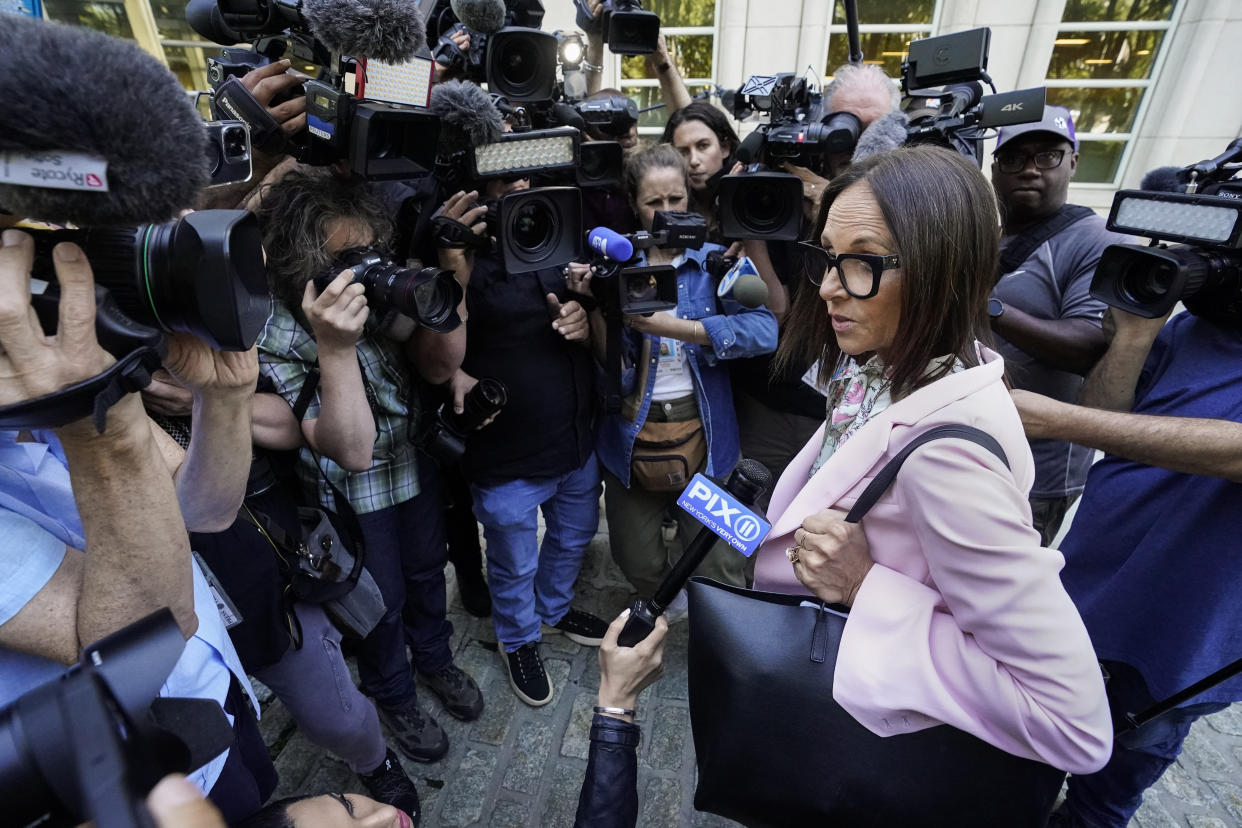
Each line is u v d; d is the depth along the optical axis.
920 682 0.82
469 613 2.74
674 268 1.82
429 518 2.02
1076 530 1.67
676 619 2.62
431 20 1.94
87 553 0.65
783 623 0.93
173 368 0.81
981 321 0.95
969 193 0.86
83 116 0.43
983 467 0.80
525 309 1.94
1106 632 1.55
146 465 0.64
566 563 2.37
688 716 2.24
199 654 0.94
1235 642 1.33
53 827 0.43
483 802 1.99
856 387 1.17
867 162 0.94
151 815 0.36
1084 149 6.15
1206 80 5.51
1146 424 1.25
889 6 5.70
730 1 5.61
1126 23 5.54
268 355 1.50
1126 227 1.45
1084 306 1.83
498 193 1.91
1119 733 1.56
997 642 0.78
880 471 0.93
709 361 2.08
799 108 2.12
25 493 0.73
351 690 1.66
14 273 0.50
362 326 1.39
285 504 1.51
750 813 0.95
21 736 0.41
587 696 2.35
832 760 0.88
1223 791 1.97
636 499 2.34
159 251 0.59
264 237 1.44
